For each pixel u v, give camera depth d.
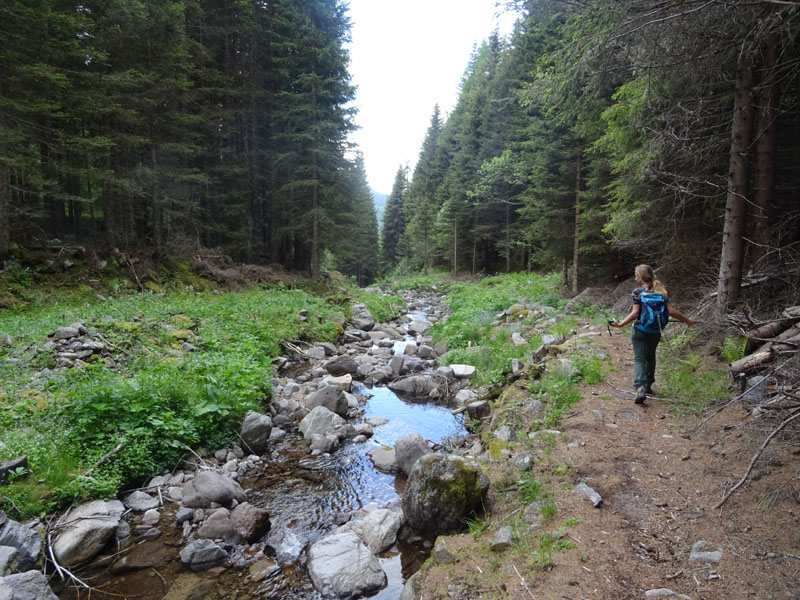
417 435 6.62
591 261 17.88
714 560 3.10
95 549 4.57
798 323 5.37
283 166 25.33
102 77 14.52
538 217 19.91
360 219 26.64
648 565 3.18
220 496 5.50
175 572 4.38
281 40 24.91
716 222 9.49
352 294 25.47
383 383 11.16
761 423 4.45
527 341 11.19
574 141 17.22
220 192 24.16
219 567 4.46
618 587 3.01
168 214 19.70
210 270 19.94
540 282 25.16
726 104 7.78
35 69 12.41
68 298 14.19
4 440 5.50
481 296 23.89
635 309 6.02
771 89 6.99
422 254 57.22
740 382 5.43
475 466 4.54
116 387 6.67
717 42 5.75
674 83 6.85
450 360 11.77
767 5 4.44
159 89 16.98
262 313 15.09
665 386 6.37
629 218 10.59
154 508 5.41
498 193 37.50
